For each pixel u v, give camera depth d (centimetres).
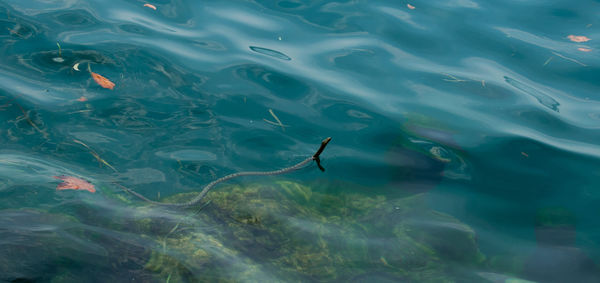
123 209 222
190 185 233
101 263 206
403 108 269
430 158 252
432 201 238
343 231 227
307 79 278
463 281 214
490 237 227
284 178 240
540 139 260
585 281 216
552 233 228
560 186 243
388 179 244
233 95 266
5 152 229
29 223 211
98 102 252
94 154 235
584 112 271
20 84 253
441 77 285
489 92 279
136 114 250
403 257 221
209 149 244
